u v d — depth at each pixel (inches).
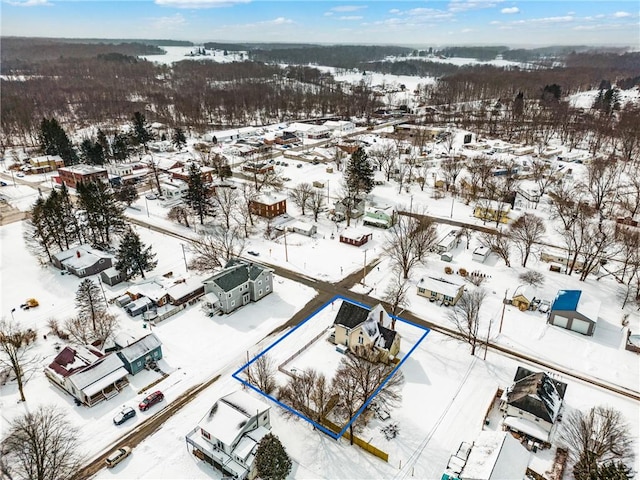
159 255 3272.6
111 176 4992.6
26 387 1995.6
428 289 2691.9
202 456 1647.4
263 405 1716.3
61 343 2284.7
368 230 3727.9
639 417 1828.2
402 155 5944.9
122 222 3501.5
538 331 2396.7
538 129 7327.8
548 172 4968.0
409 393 1955.0
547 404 1724.9
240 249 3297.2
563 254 3154.5
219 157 5285.4
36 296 2728.8
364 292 2780.5
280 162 5733.3
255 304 2657.5
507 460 1480.1
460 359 2182.6
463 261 3181.6
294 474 1574.8
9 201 4333.2
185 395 1946.4
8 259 3174.2
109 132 7278.5
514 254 3284.9
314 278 2955.2
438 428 1774.1
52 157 5418.3
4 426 1766.7
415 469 1598.2
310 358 2188.7
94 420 1808.6
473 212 4069.9
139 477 1568.7
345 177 4773.6
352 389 1813.5
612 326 2438.5
